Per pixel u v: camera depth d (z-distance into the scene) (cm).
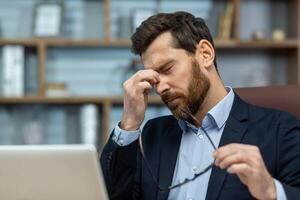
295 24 303
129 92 129
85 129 295
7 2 306
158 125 144
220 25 302
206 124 133
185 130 137
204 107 133
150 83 129
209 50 132
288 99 150
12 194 97
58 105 302
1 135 298
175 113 130
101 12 311
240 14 311
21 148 95
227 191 120
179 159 134
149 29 128
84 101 291
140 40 129
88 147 95
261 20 314
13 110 300
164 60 127
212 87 133
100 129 298
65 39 291
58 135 302
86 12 310
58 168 96
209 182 122
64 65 312
